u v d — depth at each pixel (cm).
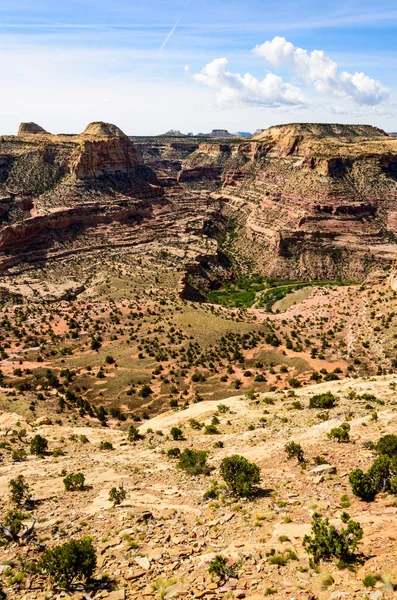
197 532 2002
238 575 1553
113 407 7675
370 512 1892
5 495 2728
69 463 3553
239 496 2370
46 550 1833
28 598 1573
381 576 1356
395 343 8725
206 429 4362
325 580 1408
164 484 2852
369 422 3525
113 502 2473
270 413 4709
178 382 8556
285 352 9638
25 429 5119
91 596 1559
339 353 9369
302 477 2498
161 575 1653
